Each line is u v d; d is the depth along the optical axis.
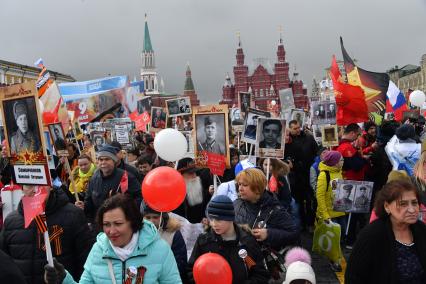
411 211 3.30
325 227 7.34
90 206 6.41
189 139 10.27
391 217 3.44
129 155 10.55
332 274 7.25
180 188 4.20
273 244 4.71
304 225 10.20
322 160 7.72
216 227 3.91
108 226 3.21
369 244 3.39
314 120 12.05
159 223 4.38
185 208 6.95
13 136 3.90
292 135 10.19
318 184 7.50
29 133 3.77
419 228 3.42
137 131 18.25
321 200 7.43
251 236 4.07
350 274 3.45
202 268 3.53
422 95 16.84
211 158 7.16
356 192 7.50
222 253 3.96
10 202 6.80
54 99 9.02
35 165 3.75
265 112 7.68
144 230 3.36
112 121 16.52
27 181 3.82
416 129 13.80
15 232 4.16
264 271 4.00
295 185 10.02
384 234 3.38
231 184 6.21
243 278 3.88
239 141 11.79
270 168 6.88
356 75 12.87
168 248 3.42
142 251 3.28
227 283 3.54
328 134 10.36
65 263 4.20
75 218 4.27
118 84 22.33
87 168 8.23
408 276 3.31
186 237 5.27
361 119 10.29
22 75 53.00
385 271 3.33
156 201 4.16
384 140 9.60
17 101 3.81
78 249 4.26
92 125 15.28
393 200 3.34
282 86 103.75
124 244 3.29
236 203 5.02
